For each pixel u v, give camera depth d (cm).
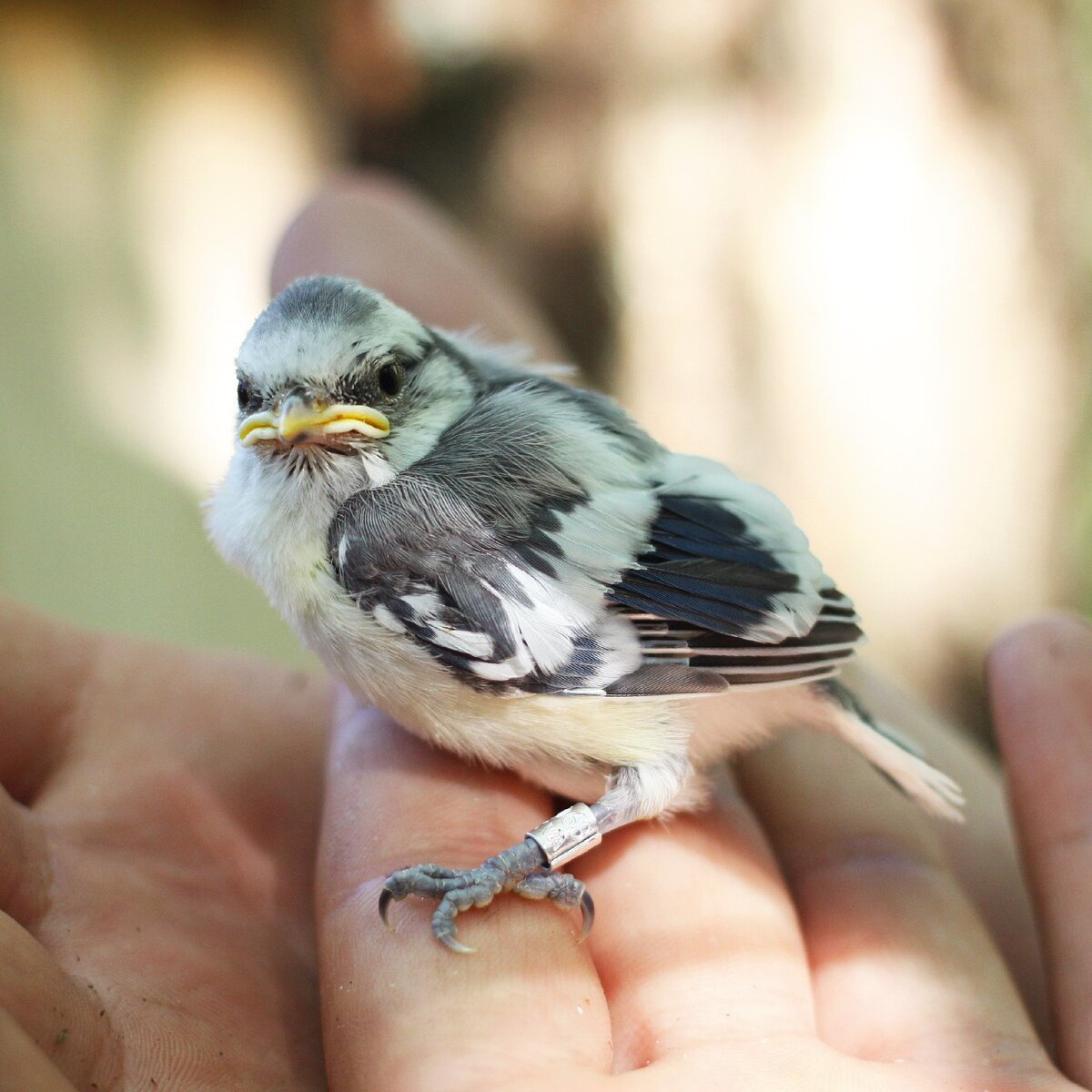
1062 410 50
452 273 34
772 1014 27
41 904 27
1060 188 49
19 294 50
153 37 58
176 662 30
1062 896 28
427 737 28
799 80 50
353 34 54
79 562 44
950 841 31
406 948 27
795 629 28
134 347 50
